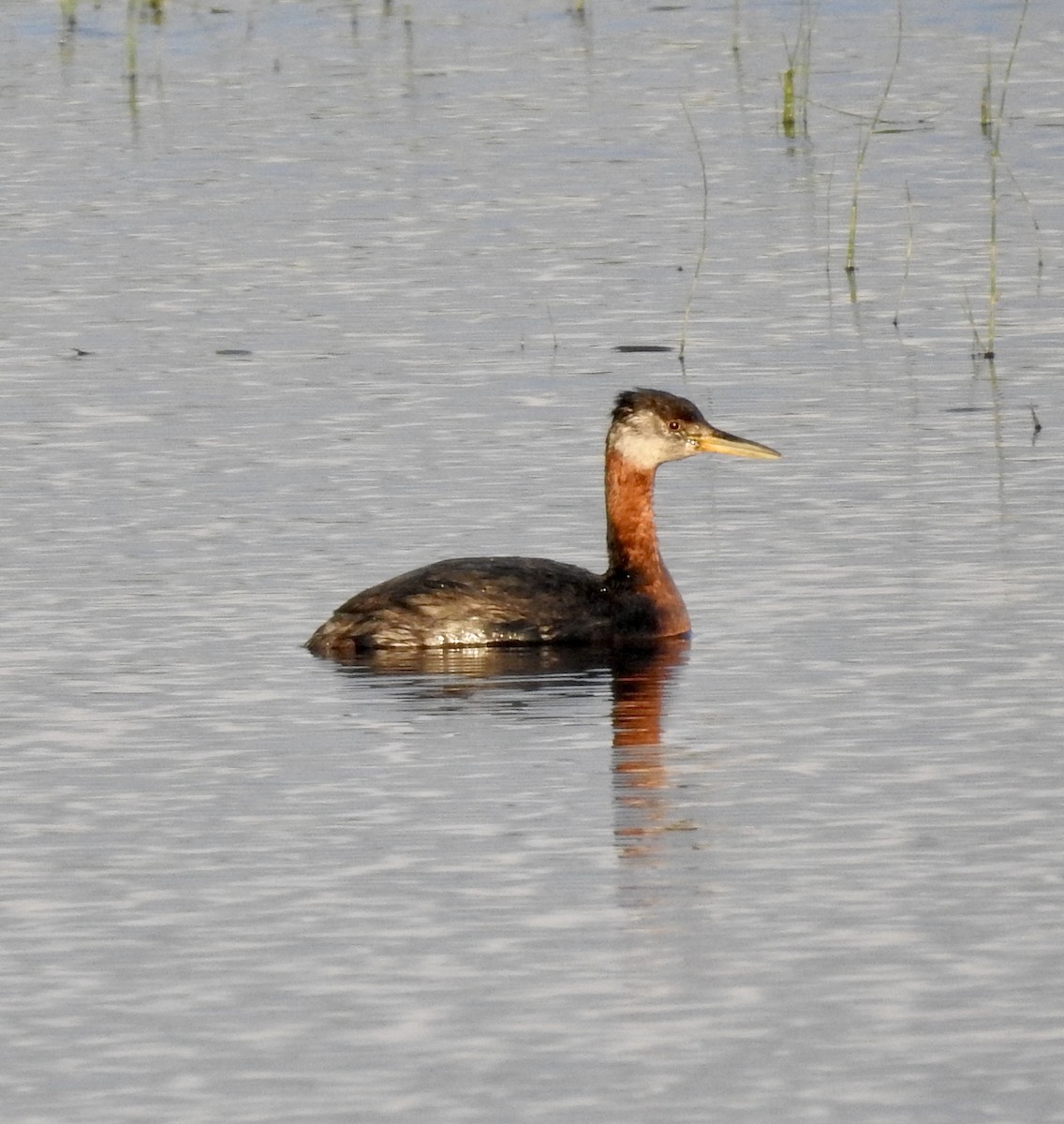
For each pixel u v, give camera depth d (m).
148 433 22.95
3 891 12.95
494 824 13.77
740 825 13.66
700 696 16.11
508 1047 11.10
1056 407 23.39
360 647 17.31
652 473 17.83
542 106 37.38
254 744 15.26
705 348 25.88
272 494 21.02
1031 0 43.09
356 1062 10.99
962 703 15.70
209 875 13.11
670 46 41.12
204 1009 11.53
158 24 43.62
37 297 28.25
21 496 21.00
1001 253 29.36
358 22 43.59
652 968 11.87
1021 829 13.47
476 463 21.88
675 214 31.56
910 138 34.88
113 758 15.02
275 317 27.28
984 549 19.16
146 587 18.61
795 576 18.70
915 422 23.00
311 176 33.72
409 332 26.61
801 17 42.78
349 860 13.28
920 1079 10.74
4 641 17.41
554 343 26.11
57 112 37.66
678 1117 10.48
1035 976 11.69
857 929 12.23
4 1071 10.99
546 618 17.45
